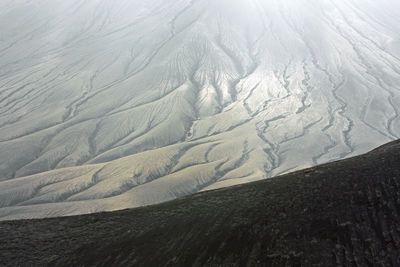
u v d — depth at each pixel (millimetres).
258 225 13016
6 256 15352
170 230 14758
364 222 11680
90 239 15883
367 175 13703
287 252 11586
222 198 16266
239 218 13750
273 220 13016
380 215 11734
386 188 12664
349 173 14281
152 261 13406
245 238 12688
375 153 16062
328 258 10953
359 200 12539
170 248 13672
